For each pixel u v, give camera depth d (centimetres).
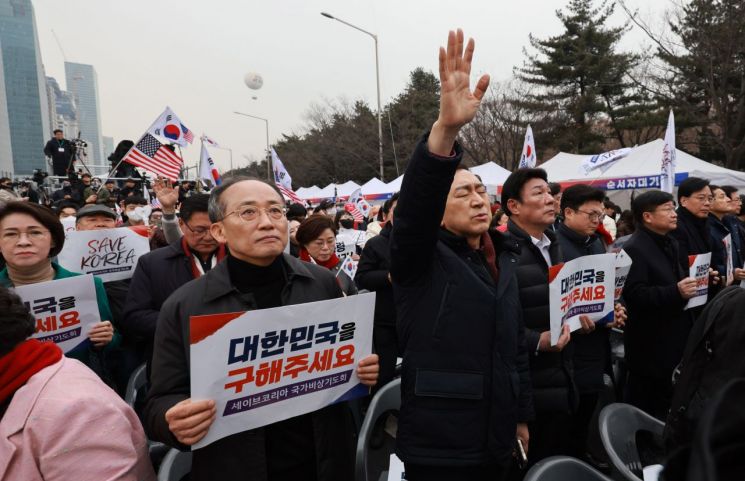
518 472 286
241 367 152
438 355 190
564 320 261
